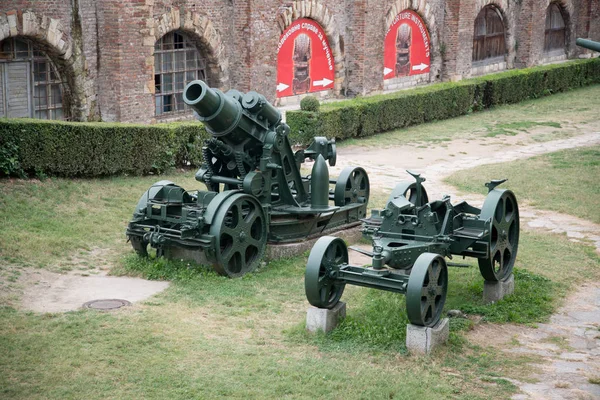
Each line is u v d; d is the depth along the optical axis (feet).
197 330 27.22
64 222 39.68
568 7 121.19
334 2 80.07
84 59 57.36
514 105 96.53
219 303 30.45
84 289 31.60
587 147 70.59
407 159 65.10
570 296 33.47
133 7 58.08
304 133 66.64
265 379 23.22
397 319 28.04
